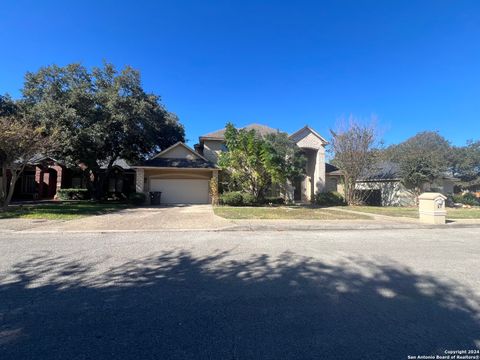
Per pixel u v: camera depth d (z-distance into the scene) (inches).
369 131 904.3
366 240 337.1
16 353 107.5
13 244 296.8
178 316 139.0
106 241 316.2
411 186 1000.2
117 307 148.3
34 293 165.9
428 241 337.4
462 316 142.5
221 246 293.1
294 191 1034.1
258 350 111.3
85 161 842.8
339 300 160.2
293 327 129.5
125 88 842.2
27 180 1099.3
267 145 717.3
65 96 772.0
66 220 474.0
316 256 254.7
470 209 853.8
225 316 139.5
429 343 118.0
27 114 751.7
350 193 933.2
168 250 273.3
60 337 119.1
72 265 221.1
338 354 109.3
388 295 168.2
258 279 193.5
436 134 1899.6
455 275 205.3
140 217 521.0
